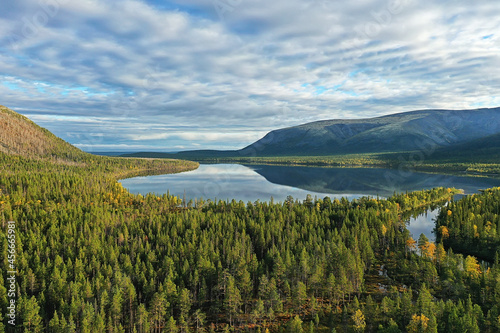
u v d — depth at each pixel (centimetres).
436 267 11225
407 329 7575
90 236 13262
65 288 9188
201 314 8494
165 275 10594
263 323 8719
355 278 10262
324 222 16500
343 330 8175
